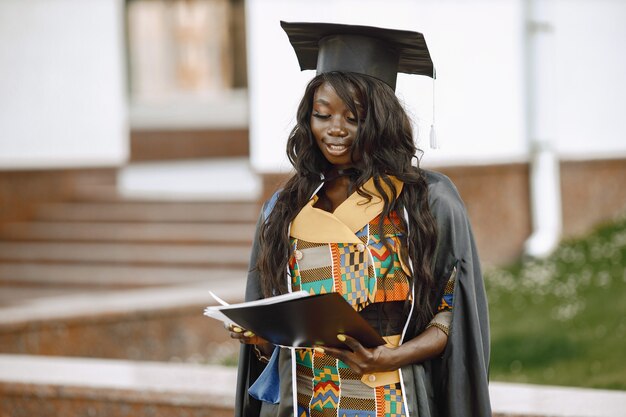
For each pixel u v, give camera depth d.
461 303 4.04
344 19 12.28
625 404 6.00
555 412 5.85
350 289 4.04
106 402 6.96
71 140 15.98
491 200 13.69
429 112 12.50
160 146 22.03
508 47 13.89
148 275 13.83
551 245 13.93
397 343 4.08
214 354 11.01
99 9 16.41
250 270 4.41
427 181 4.16
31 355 10.23
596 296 11.41
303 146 4.23
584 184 15.20
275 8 12.60
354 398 4.04
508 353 9.65
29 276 14.56
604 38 15.61
